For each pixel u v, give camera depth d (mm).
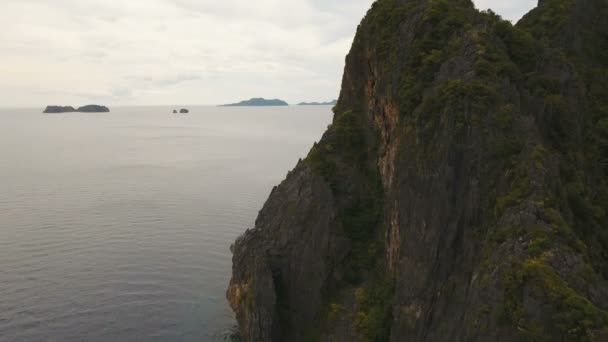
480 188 28016
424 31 39125
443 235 29250
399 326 31500
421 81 36000
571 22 43375
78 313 51000
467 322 24156
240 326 48094
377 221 43719
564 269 22000
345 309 39906
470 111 29281
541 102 32844
